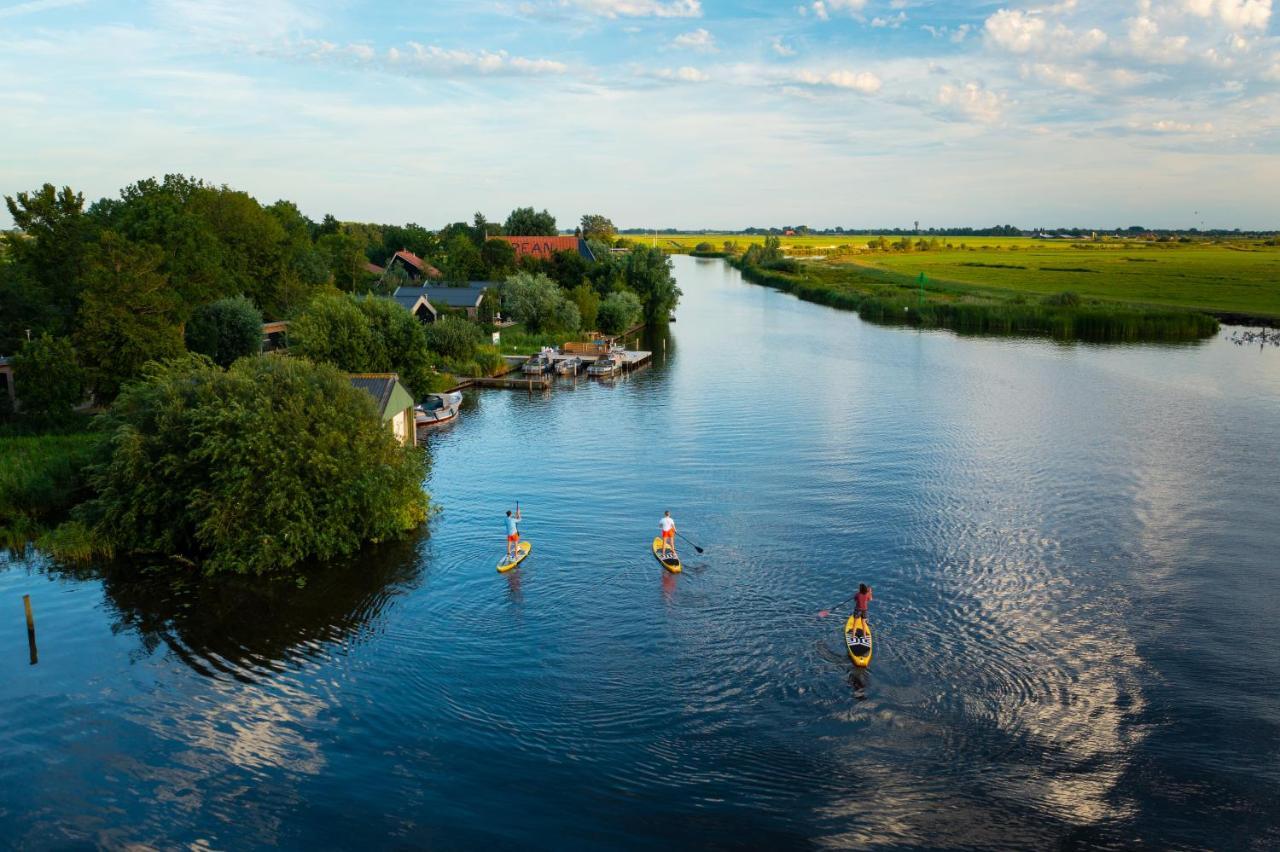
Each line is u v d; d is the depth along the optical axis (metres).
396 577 31.31
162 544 33.31
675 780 19.59
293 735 21.38
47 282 65.44
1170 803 18.86
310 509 32.75
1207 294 143.50
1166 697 23.14
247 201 86.75
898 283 179.38
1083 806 18.77
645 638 26.50
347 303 63.06
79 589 30.20
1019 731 21.56
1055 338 107.19
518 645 26.05
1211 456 48.22
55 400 48.94
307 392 34.78
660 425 57.81
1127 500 40.22
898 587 30.44
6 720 21.95
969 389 71.25
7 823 18.06
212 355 64.06
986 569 32.06
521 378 77.94
